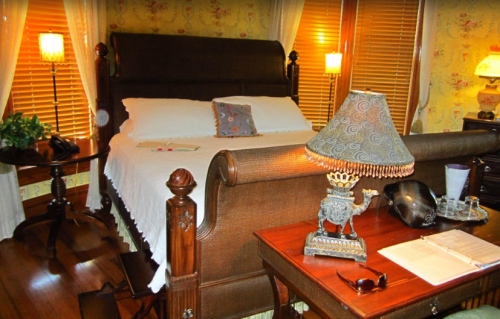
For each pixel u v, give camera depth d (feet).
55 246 8.54
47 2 9.68
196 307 5.07
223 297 5.38
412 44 13.00
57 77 10.24
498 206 11.00
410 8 12.80
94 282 7.37
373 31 13.32
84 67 9.96
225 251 5.18
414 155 5.69
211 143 9.14
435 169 6.65
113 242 8.97
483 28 11.84
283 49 12.75
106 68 9.99
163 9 11.37
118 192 8.57
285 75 12.89
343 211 4.42
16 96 9.62
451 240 4.75
